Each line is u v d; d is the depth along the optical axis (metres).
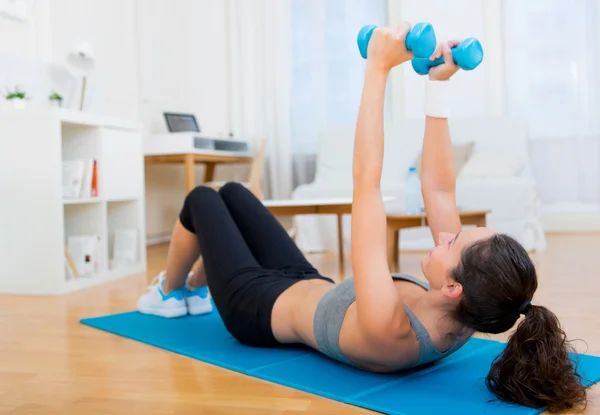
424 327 1.28
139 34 4.80
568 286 2.56
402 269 3.23
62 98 3.31
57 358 1.64
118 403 1.27
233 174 5.60
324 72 5.21
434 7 5.02
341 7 5.19
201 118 5.52
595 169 4.78
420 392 1.26
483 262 1.14
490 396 1.22
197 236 1.73
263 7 5.32
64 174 3.04
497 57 4.92
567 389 1.14
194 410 1.22
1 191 2.79
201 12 5.48
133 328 1.94
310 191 4.37
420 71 1.33
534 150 4.89
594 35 4.69
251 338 1.62
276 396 1.29
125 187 3.29
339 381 1.35
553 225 4.91
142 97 4.82
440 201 1.38
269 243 1.74
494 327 1.18
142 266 3.41
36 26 3.58
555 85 4.81
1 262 2.79
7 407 1.26
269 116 5.32
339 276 3.10
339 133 4.93
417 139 4.72
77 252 3.03
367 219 1.22
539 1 4.80
